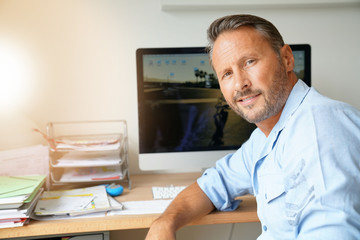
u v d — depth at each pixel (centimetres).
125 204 123
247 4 161
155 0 165
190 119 146
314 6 168
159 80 144
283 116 92
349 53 175
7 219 103
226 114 147
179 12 167
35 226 105
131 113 168
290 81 98
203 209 113
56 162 140
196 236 176
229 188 118
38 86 161
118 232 172
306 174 74
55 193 130
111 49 165
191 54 144
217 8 166
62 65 163
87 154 150
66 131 165
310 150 74
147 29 166
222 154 147
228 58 94
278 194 88
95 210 113
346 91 176
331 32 174
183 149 146
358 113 77
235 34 94
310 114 78
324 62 175
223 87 99
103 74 165
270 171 92
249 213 115
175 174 169
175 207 110
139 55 143
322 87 176
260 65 92
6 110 150
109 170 150
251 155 116
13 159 134
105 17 164
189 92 145
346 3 166
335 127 73
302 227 75
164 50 143
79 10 162
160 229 99
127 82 167
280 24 171
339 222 65
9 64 158
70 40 162
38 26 160
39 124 162
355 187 67
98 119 166
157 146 145
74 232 107
